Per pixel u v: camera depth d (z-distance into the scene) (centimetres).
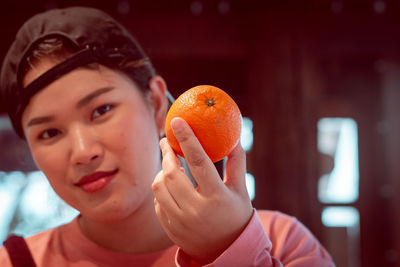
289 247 129
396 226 571
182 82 594
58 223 152
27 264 123
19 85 114
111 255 121
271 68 551
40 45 113
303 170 534
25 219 498
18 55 118
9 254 125
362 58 608
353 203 612
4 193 515
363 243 602
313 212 528
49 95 110
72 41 113
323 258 134
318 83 552
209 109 89
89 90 110
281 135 539
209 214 91
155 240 123
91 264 121
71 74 110
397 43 582
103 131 111
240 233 95
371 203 606
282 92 545
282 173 534
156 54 570
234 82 595
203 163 88
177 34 566
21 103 114
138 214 120
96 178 112
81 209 117
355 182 615
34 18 123
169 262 118
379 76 610
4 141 563
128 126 114
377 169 607
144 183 117
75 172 112
